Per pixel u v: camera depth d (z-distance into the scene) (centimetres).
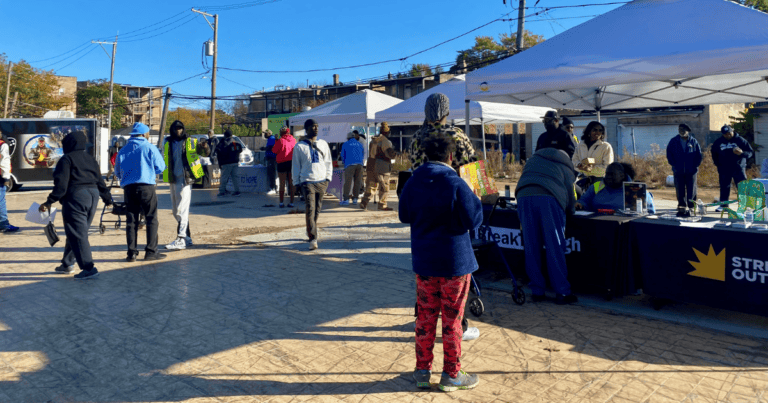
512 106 1072
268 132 1605
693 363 337
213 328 422
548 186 460
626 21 589
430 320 310
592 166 661
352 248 743
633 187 490
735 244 394
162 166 679
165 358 363
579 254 483
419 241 306
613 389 304
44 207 568
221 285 551
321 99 5103
